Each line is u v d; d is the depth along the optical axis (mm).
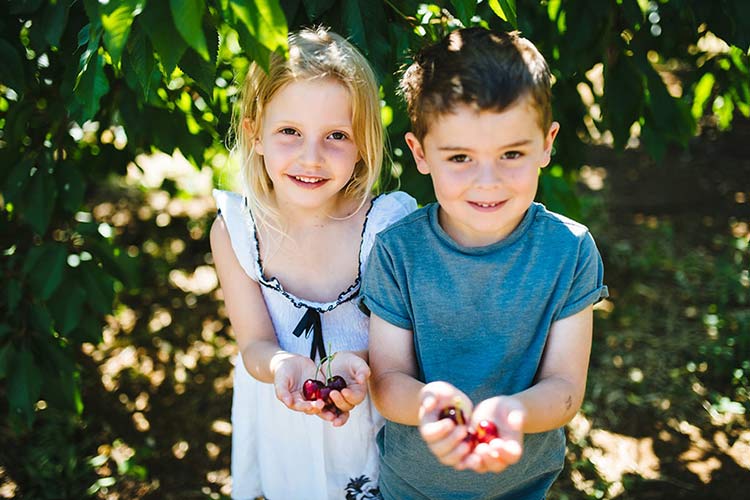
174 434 3277
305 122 1740
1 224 2924
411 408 1561
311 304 1890
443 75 1446
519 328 1582
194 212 5145
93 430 3266
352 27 1974
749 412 3367
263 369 1789
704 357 3742
